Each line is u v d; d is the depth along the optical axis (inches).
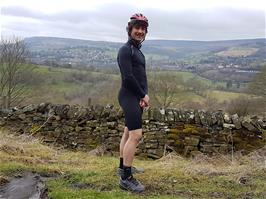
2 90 579.8
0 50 600.1
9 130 217.9
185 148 200.1
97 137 210.2
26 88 631.8
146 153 201.3
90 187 117.6
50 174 131.9
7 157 146.6
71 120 215.3
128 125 113.8
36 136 214.7
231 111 648.4
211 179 129.0
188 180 127.3
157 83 676.1
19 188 117.1
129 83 112.0
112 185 119.0
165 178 128.6
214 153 196.4
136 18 114.3
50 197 107.7
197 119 202.4
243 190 119.0
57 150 193.8
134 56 114.5
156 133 202.5
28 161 146.2
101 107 215.0
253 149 196.7
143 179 126.5
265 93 672.4
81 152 202.4
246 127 198.7
